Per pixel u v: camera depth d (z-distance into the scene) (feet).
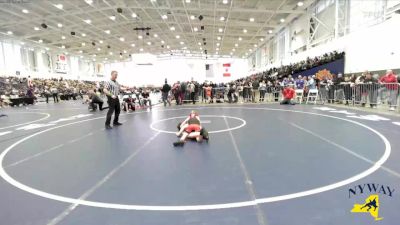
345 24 60.64
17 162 16.48
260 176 12.84
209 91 62.64
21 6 65.46
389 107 36.91
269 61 121.80
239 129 25.80
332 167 13.92
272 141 20.30
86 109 54.80
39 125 32.73
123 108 48.32
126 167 14.80
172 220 9.02
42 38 103.65
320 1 71.26
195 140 21.29
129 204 10.28
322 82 53.47
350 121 28.99
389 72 37.55
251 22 89.30
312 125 27.14
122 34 102.78
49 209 10.03
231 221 8.82
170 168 14.39
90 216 9.41
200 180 12.53
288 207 9.66
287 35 94.58
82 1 65.16
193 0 69.15
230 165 14.62
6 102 68.33
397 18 42.39
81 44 118.01
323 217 8.91
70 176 13.60
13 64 99.45
